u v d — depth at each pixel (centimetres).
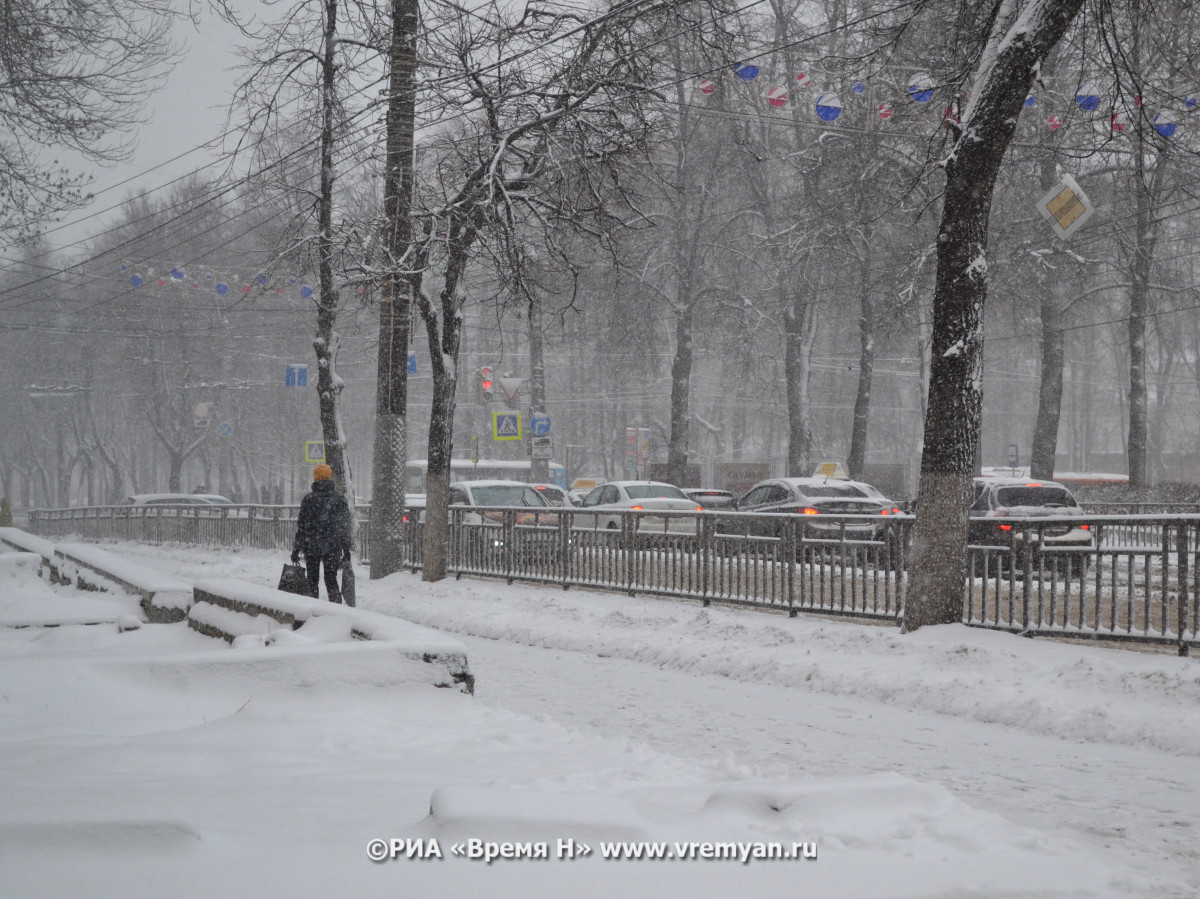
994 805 642
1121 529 1169
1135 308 3791
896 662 1079
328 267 2362
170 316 6178
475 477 5122
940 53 1698
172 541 3653
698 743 830
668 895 373
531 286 2006
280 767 576
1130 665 955
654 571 1653
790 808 484
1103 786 693
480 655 1341
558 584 1828
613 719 928
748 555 1500
